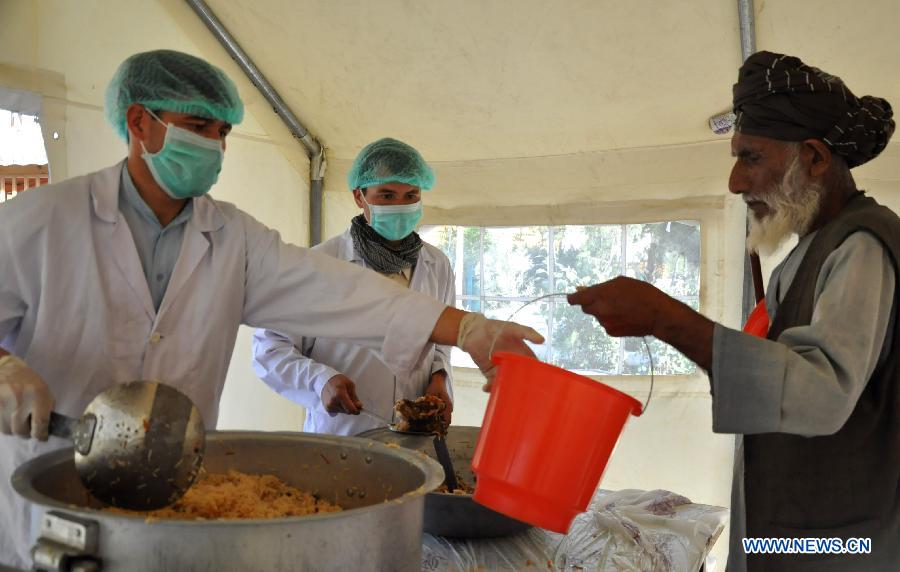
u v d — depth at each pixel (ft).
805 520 4.61
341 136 12.36
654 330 4.43
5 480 4.72
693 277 11.33
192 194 5.13
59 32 9.66
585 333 12.14
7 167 10.23
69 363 4.75
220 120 5.09
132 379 4.91
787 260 5.23
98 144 10.14
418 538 3.44
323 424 8.40
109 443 3.28
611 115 11.00
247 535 2.84
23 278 4.69
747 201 5.10
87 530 2.80
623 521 5.53
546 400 3.70
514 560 4.80
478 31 10.23
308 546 2.93
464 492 5.49
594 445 3.69
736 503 5.29
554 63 10.39
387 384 8.23
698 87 10.25
